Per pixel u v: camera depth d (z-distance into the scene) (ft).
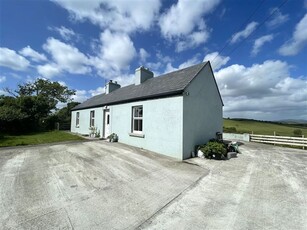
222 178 17.17
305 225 9.30
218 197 12.86
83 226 9.04
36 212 10.26
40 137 45.47
